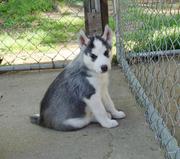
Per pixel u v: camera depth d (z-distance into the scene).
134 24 1.79
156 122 1.37
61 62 2.11
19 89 1.88
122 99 1.70
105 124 1.47
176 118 1.36
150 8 1.48
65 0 2.96
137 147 1.33
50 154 1.33
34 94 1.81
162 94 1.44
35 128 1.51
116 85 1.84
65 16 2.80
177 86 1.48
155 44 1.51
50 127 1.49
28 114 1.63
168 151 1.23
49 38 2.48
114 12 2.08
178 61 1.52
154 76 1.54
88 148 1.35
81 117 1.47
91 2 2.02
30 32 2.59
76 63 1.48
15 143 1.41
